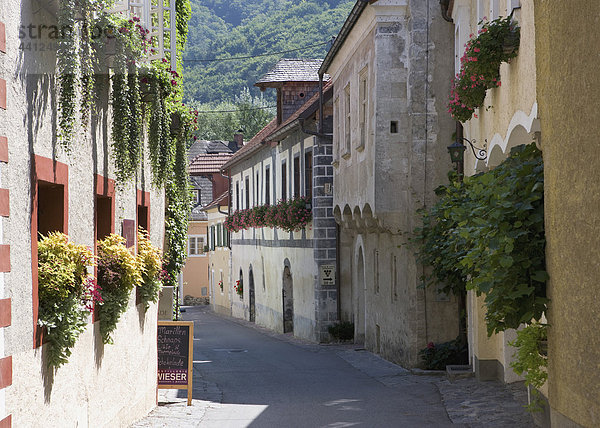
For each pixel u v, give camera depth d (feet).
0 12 21.70
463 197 44.65
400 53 61.98
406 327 61.72
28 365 23.58
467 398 44.55
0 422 21.11
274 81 112.88
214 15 430.61
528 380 25.20
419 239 58.34
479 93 38.55
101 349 32.71
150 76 37.50
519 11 31.83
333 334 90.07
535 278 23.80
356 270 86.17
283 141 107.86
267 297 122.01
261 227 124.98
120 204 36.55
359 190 68.54
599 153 18.62
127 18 32.37
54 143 26.30
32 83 24.14
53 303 25.20
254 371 64.85
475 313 52.29
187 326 45.98
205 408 44.50
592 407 19.42
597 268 18.95
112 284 32.86
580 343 20.33
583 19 19.52
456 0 49.26
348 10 302.86
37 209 25.38
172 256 55.11
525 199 24.94
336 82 80.69
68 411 27.76
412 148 60.64
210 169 176.96
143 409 41.42
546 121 23.21
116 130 31.96
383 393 49.52
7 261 21.97
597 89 18.60
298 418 40.70
